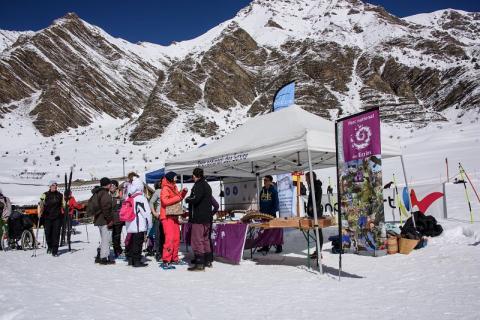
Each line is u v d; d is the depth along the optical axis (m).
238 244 9.78
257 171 14.86
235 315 5.39
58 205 11.86
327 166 15.73
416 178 29.50
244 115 149.50
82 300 6.20
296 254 10.85
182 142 111.06
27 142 131.12
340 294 6.47
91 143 108.31
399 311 5.39
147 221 9.75
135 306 5.86
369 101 128.75
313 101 132.62
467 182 24.58
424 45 165.12
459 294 6.08
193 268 8.93
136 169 69.75
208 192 9.11
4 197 13.67
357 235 9.65
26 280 7.80
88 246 14.43
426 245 10.44
